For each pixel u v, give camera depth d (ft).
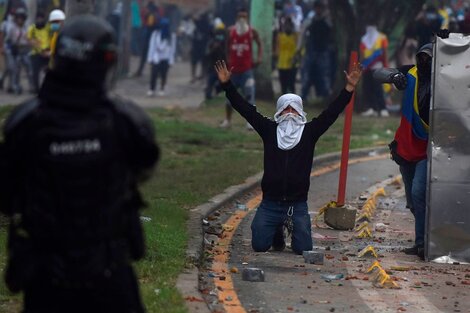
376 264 70.38
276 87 227.20
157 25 210.18
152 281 61.41
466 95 75.51
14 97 195.11
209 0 269.44
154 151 37.63
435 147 75.87
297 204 76.54
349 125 88.12
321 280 67.46
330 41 186.70
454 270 73.26
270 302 60.70
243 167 113.91
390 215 96.43
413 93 77.97
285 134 76.13
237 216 91.56
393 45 187.32
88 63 36.65
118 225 37.09
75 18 37.50
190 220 84.07
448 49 75.36
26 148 36.86
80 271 36.50
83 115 36.78
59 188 36.37
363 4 180.14
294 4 244.63
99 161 36.58
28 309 37.68
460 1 241.76
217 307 58.34
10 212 37.93
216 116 168.55
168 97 209.56
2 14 240.73
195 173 109.60
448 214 76.07
